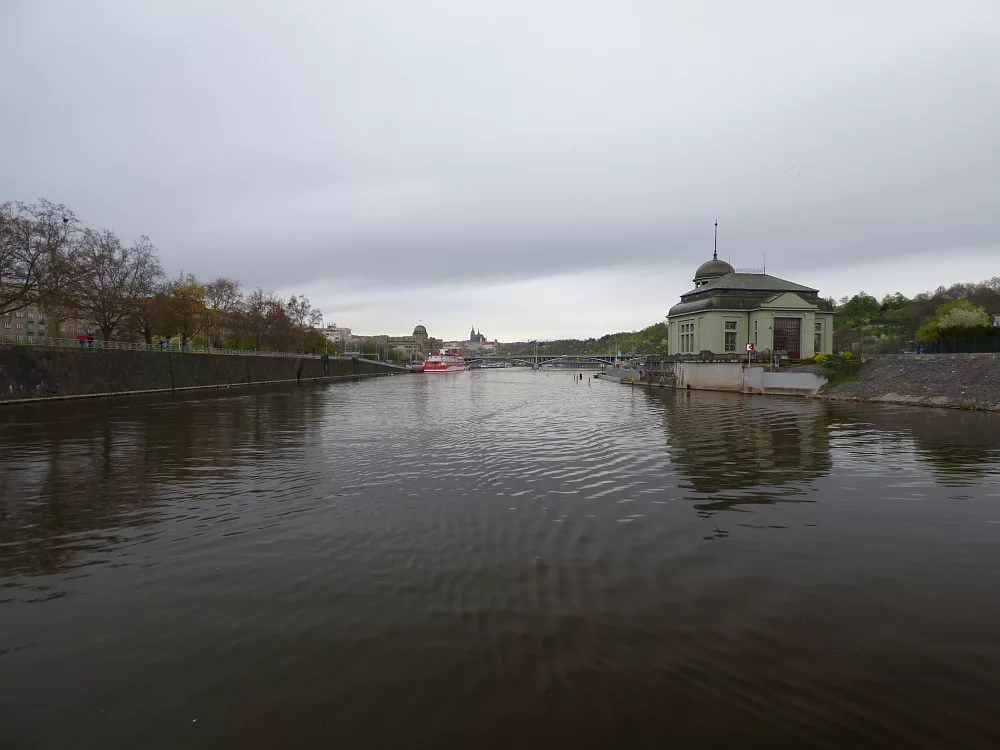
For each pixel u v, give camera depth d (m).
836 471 21.98
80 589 11.13
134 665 8.38
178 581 11.46
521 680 7.88
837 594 10.70
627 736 6.70
